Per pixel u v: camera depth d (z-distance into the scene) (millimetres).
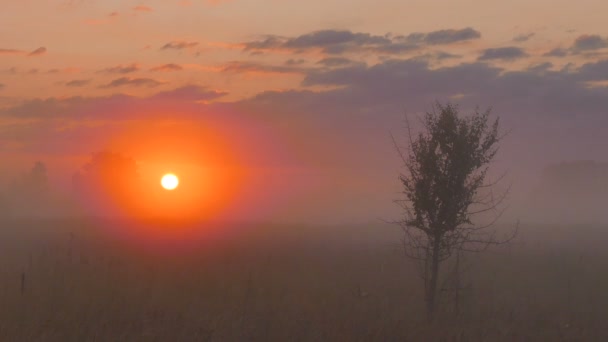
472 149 14602
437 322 13883
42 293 14570
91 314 12398
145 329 11344
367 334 11555
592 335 13430
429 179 14625
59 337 10602
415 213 14852
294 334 11344
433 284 14859
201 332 11000
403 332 12016
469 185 14797
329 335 11344
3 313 12328
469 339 12180
